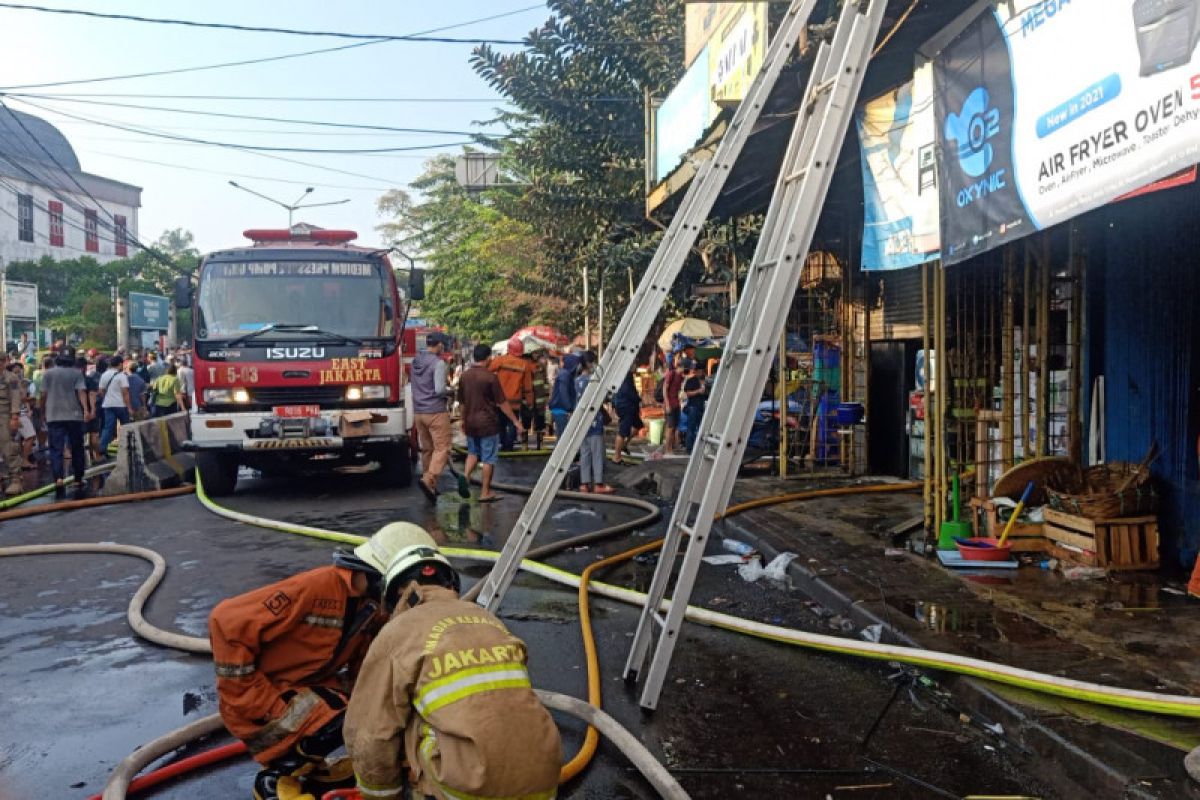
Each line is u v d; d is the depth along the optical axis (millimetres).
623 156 20953
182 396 18406
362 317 11375
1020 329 8148
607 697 4703
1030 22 5305
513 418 11164
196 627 6090
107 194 62156
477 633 2449
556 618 6180
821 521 8555
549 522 9648
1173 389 6461
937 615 5438
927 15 6234
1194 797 3201
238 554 8305
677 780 3768
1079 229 7332
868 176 7617
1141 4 4332
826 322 12844
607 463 15062
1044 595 5820
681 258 5473
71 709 4723
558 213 21844
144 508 11078
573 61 20219
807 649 5336
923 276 7508
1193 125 4016
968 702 4422
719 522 9016
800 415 12828
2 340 26781
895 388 11438
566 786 3752
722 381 4855
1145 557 6402
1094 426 7328
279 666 3197
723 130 8562
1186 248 6297
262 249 11375
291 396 11188
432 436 10984
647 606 4922
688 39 10375
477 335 40062
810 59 7043
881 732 4203
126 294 43500
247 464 12750
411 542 3082
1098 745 3643
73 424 12500
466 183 24812
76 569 7832
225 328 11094
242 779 3898
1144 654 4652
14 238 52875
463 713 2270
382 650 2506
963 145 6121
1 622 6281
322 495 11805
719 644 5520
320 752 3219
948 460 7711
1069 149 4957
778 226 4961
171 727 4488
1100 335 7246
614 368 5398
